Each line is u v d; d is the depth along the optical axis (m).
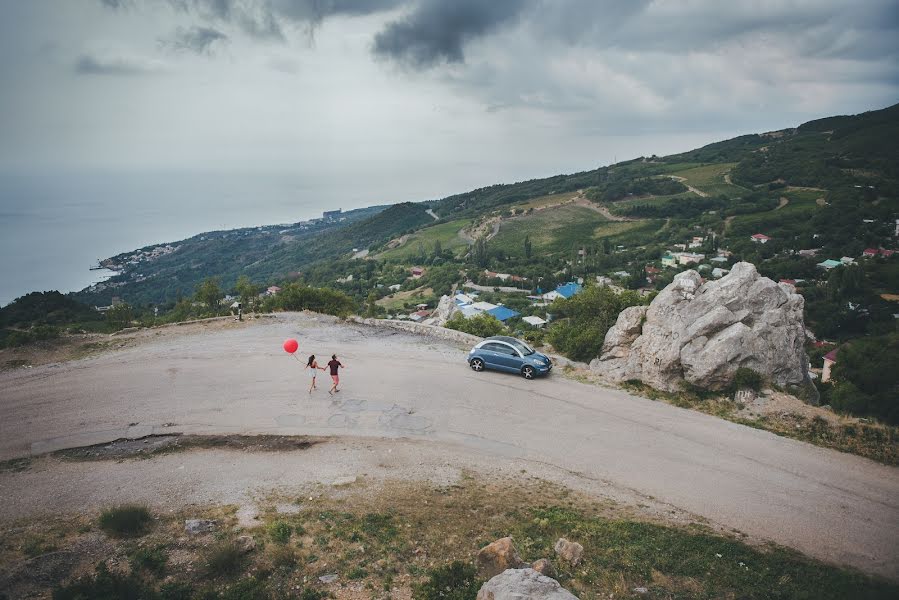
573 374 23.42
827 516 13.18
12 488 13.84
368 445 17.00
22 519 12.40
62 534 11.68
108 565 10.46
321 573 10.59
